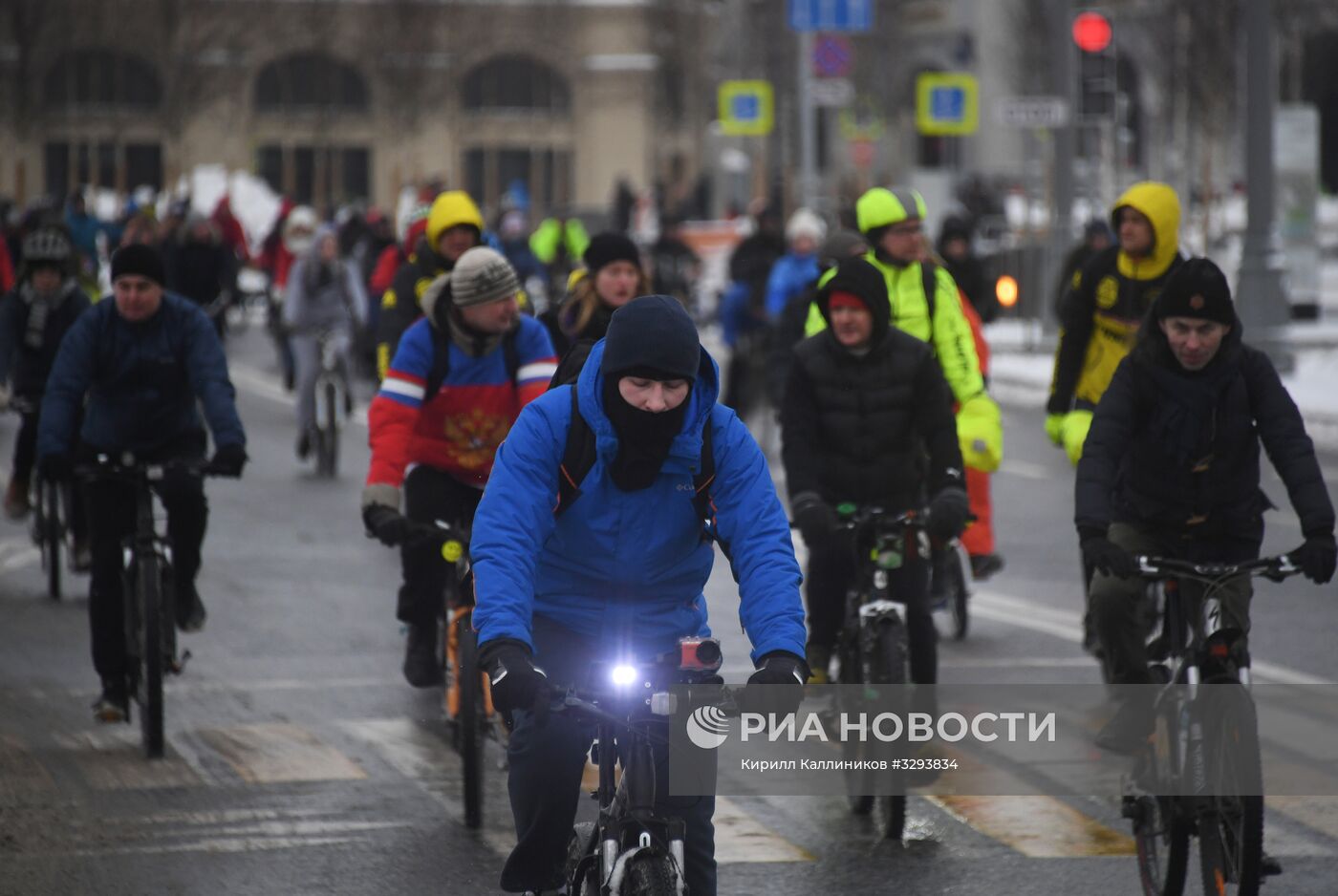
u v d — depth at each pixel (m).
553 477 14.35
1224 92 138.50
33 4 170.75
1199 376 18.53
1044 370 77.38
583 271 29.39
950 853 20.12
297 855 20.05
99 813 21.48
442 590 24.17
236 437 24.31
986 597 35.12
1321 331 85.38
